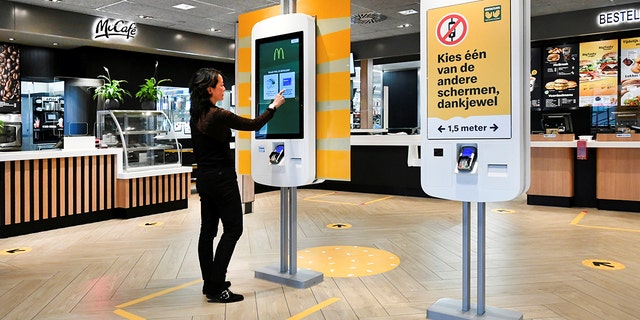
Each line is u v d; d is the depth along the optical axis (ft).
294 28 11.73
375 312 10.29
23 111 35.60
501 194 8.93
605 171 23.13
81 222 20.33
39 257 14.99
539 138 24.43
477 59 9.10
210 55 38.81
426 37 9.70
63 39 31.19
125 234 18.29
